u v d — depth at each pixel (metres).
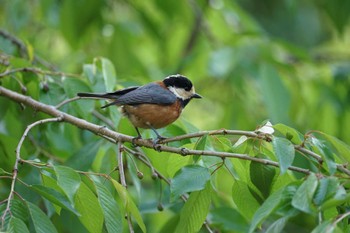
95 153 10.35
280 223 7.32
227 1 16.41
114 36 15.76
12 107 11.54
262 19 20.02
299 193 6.80
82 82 10.59
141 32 16.80
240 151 8.61
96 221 7.69
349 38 20.83
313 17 20.19
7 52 12.38
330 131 14.80
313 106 14.84
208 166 8.44
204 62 15.28
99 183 7.70
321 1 17.77
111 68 10.23
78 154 10.35
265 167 8.27
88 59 14.02
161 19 17.03
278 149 7.31
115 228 7.49
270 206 7.00
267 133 7.77
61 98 10.70
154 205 11.05
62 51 18.64
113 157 10.16
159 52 18.17
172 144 9.96
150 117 10.05
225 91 16.98
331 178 6.93
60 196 7.52
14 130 11.74
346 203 7.59
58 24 15.46
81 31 14.55
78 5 14.38
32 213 7.25
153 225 13.54
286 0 16.20
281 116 12.89
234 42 14.77
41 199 10.27
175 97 10.35
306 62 15.17
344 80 15.28
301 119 15.02
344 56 17.44
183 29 17.75
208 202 8.12
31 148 11.31
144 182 15.25
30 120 11.52
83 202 7.68
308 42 20.17
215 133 8.11
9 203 7.17
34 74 11.04
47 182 7.87
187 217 8.19
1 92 9.89
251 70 13.98
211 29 17.44
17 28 14.89
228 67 13.62
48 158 11.27
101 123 11.60
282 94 13.09
